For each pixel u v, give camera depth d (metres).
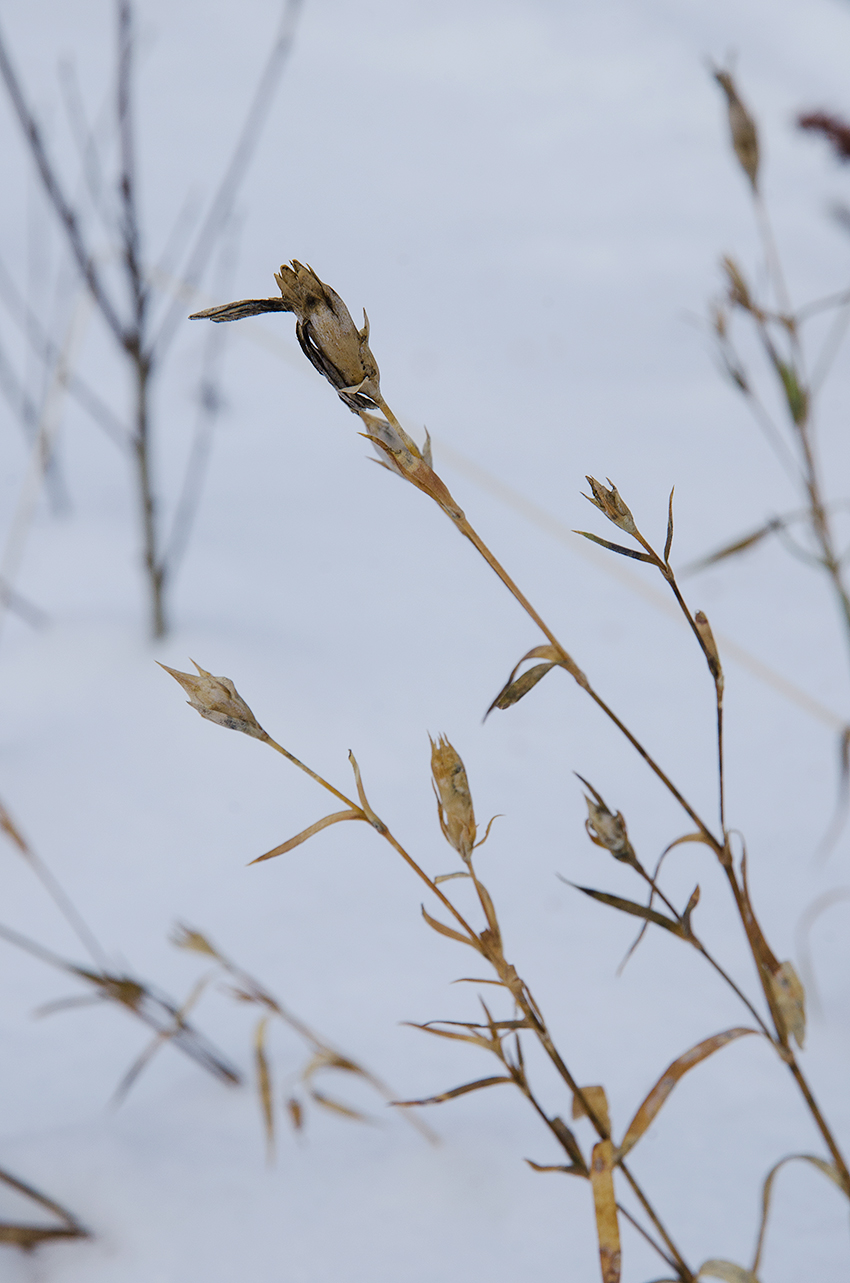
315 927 4.13
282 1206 2.85
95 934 4.12
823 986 3.79
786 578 6.76
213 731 5.38
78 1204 2.85
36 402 8.80
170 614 6.30
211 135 14.84
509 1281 2.83
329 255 12.01
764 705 5.63
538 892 4.33
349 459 8.70
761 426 8.71
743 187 14.18
